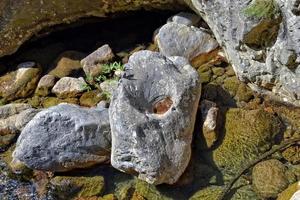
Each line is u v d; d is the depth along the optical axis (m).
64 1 3.79
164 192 3.27
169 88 3.36
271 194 3.17
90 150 3.38
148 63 3.44
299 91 3.27
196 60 3.70
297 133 3.35
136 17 4.02
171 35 3.72
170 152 3.24
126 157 3.25
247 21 3.18
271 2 3.14
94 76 3.80
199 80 3.39
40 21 3.87
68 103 3.61
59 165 3.40
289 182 3.18
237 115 3.43
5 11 3.77
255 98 3.51
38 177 3.46
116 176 3.39
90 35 4.03
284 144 3.30
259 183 3.21
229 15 3.29
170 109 3.32
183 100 3.32
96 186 3.36
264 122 3.38
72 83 3.78
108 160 3.41
